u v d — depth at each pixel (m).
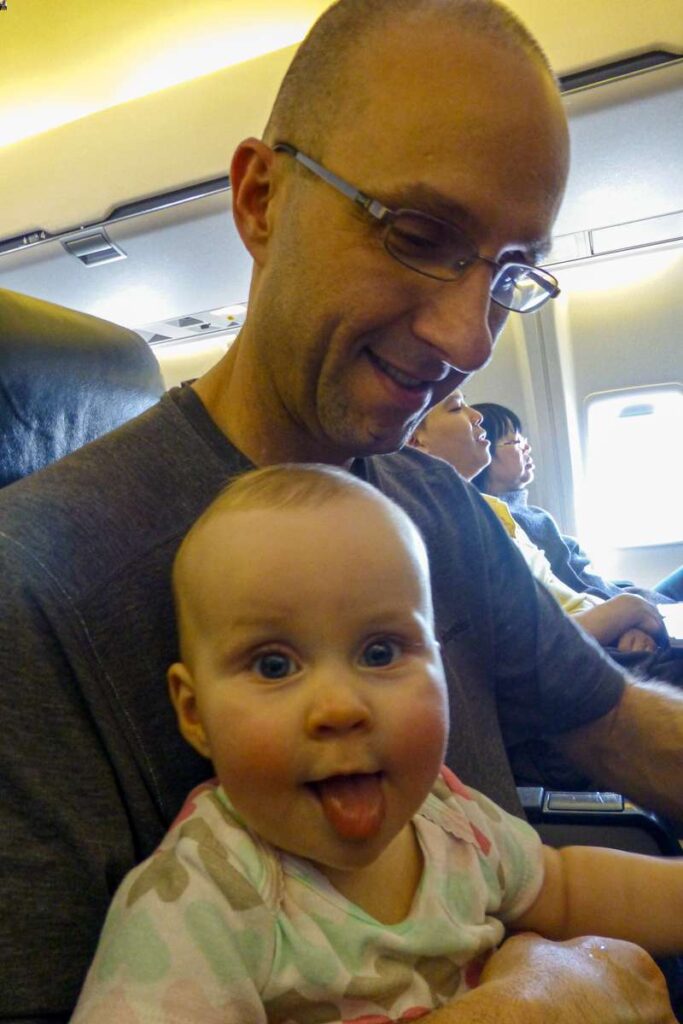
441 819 0.76
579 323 3.42
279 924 0.62
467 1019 0.59
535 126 0.78
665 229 2.82
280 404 0.89
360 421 0.86
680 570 3.34
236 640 0.62
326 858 0.61
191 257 2.61
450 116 0.76
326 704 0.58
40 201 2.41
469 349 0.80
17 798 0.60
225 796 0.68
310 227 0.81
